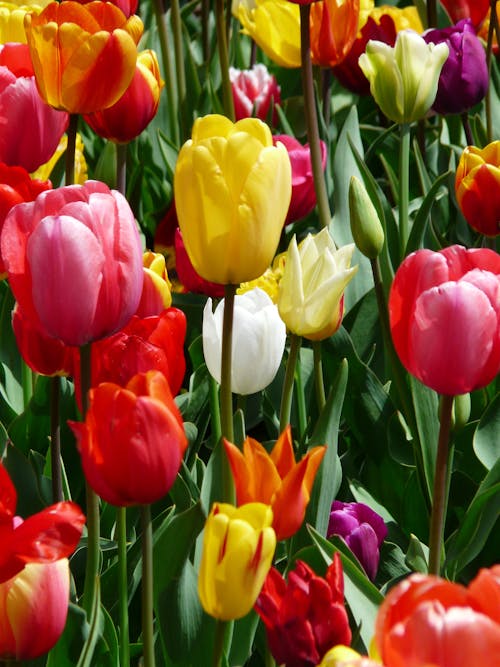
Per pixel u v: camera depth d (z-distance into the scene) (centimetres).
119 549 101
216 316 112
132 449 87
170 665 103
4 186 110
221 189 94
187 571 102
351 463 128
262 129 96
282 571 113
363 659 77
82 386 96
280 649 91
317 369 120
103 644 101
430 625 75
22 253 95
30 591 89
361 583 102
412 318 97
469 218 129
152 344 98
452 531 126
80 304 93
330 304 107
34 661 103
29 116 121
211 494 109
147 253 118
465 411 115
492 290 96
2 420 130
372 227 115
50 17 118
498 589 77
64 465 125
